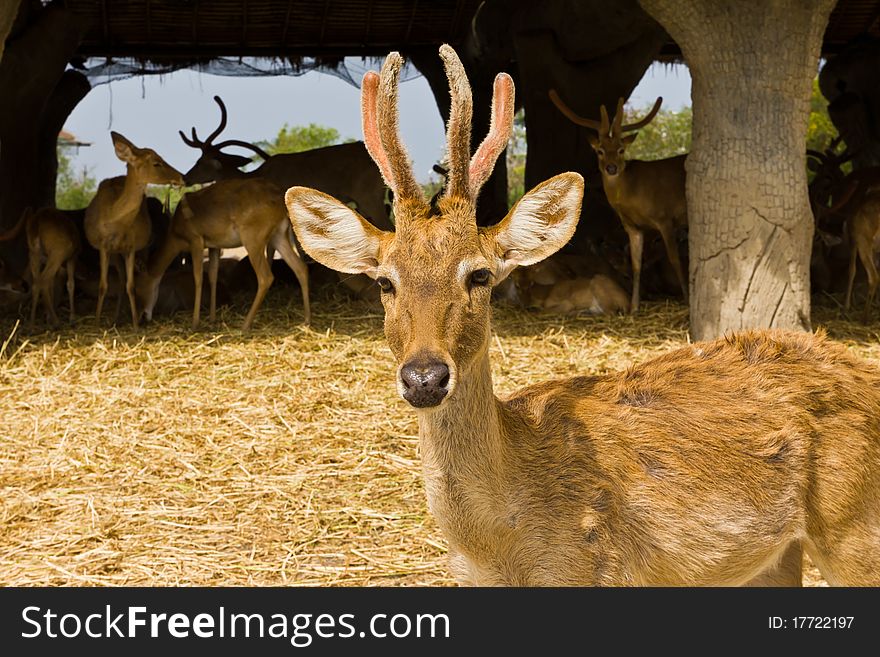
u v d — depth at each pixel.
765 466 2.98
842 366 3.15
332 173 12.02
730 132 7.54
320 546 4.55
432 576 4.24
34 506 5.05
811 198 10.67
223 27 14.74
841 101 15.34
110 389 7.05
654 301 10.18
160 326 9.09
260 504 5.04
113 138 8.53
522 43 13.00
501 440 2.81
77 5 13.75
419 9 14.59
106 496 5.19
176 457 5.74
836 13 14.68
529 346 8.16
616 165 9.57
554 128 13.43
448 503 2.78
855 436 3.01
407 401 2.55
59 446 5.95
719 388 3.10
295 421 6.32
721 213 7.60
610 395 3.11
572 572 2.83
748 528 2.96
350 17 14.72
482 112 15.94
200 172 13.31
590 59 13.22
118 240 9.00
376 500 5.07
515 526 2.83
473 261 2.68
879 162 15.32
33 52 12.28
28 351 8.16
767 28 7.41
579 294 9.40
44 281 9.29
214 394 6.93
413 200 2.77
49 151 14.69
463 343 2.65
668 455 2.95
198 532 4.72
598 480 2.87
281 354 7.88
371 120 3.02
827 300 10.11
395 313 2.69
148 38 14.91
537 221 2.89
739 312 7.60
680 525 2.91
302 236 2.96
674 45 16.17
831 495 2.99
